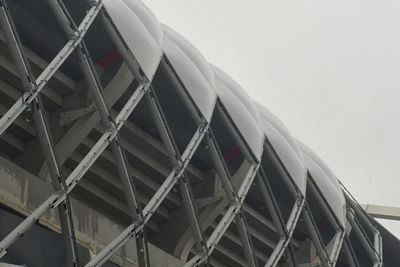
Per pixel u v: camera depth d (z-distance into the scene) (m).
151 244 30.23
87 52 25.73
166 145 27.45
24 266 23.95
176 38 31.38
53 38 27.67
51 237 25.22
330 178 35.66
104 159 29.41
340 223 34.34
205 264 28.22
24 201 26.34
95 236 28.42
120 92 27.36
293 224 31.72
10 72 26.89
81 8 27.11
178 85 28.75
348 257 34.72
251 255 29.59
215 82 31.14
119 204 31.11
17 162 28.20
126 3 29.44
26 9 26.86
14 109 23.53
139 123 30.03
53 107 28.28
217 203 31.23
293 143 34.06
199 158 31.44
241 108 31.08
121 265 28.98
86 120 27.61
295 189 32.41
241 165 30.80
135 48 27.16
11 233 23.20
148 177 31.39
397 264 41.56
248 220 34.38
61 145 27.62
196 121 28.89
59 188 24.36
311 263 35.75
